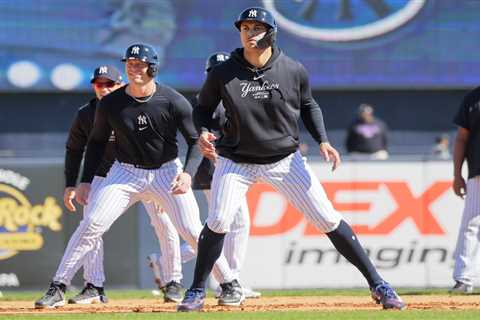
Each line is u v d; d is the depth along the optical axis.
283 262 34.75
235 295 24.39
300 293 31.80
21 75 59.66
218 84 21.33
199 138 21.88
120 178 23.77
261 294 31.45
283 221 34.75
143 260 34.50
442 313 20.98
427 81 61.22
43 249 34.59
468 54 61.22
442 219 35.00
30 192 34.69
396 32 61.06
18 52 59.59
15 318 21.00
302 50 60.94
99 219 23.58
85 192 24.33
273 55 21.22
